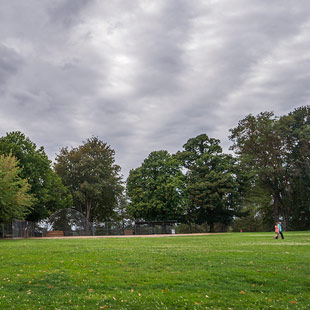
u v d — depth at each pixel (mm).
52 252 19844
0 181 37594
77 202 79062
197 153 78938
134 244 27250
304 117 69750
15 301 9664
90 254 18547
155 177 72500
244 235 44406
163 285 11234
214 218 74312
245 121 72125
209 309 8961
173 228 66750
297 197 69438
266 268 13773
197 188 70625
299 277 12172
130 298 9852
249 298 9875
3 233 47625
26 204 42969
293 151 69500
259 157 70125
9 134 58344
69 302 9555
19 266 14766
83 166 77062
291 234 44031
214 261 15562
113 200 81938
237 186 70875
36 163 58219
